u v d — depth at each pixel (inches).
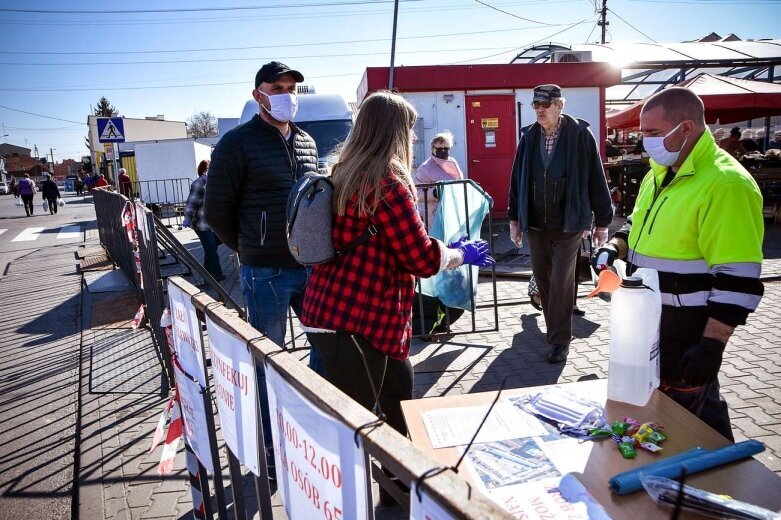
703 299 85.7
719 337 79.6
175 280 102.4
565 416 73.7
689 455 62.4
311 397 50.0
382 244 85.7
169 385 174.1
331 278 86.7
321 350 88.0
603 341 197.8
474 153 460.4
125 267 327.6
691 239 85.1
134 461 135.4
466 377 171.9
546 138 174.4
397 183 82.9
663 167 91.4
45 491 127.5
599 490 59.5
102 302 293.3
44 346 232.4
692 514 53.9
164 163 860.0
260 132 121.6
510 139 462.9
